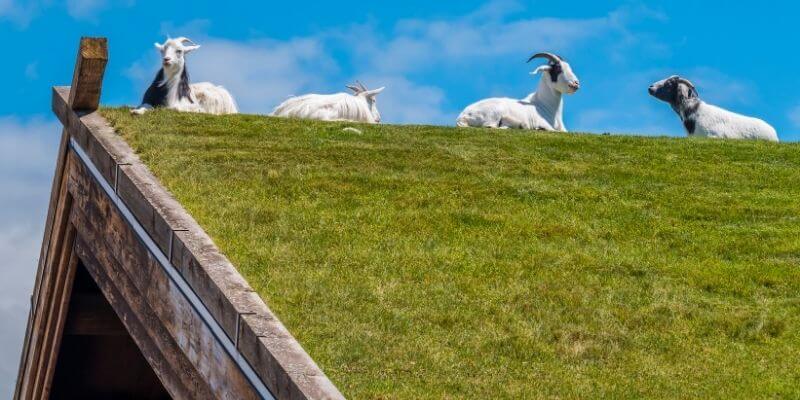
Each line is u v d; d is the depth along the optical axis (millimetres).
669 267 15578
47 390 16969
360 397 11234
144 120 20047
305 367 10367
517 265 15180
